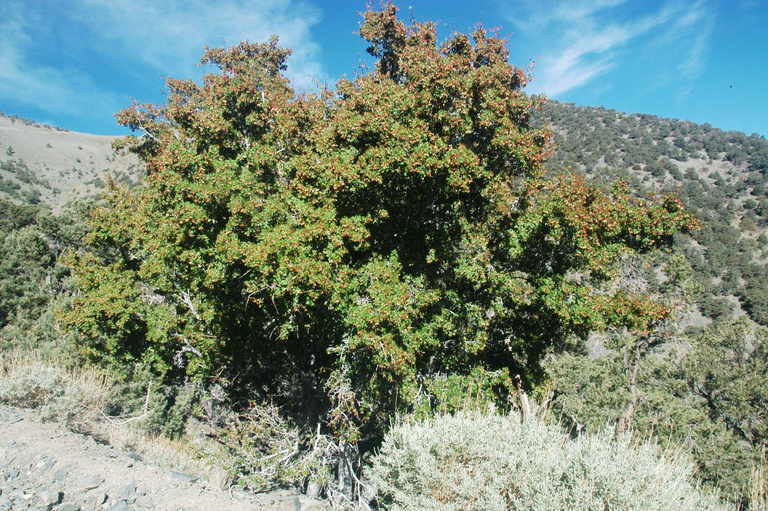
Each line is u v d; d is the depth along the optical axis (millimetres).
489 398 11953
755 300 60438
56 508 5277
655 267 28219
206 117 14859
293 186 11805
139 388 23188
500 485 5605
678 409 26891
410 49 13148
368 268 10852
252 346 15570
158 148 19328
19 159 141875
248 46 21625
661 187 87438
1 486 5582
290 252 10109
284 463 12766
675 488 5086
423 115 11539
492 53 14352
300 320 13055
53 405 9000
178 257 12852
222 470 9727
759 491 5773
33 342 27812
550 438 6195
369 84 12688
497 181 12195
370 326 10273
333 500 9805
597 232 12148
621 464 5199
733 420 31484
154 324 14367
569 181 11805
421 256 13000
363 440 15227
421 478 5777
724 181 92938
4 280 33406
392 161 10562
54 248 38375
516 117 13570
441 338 12797
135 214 15594
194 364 14523
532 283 12602
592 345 37875
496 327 14227
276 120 14555
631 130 112188
